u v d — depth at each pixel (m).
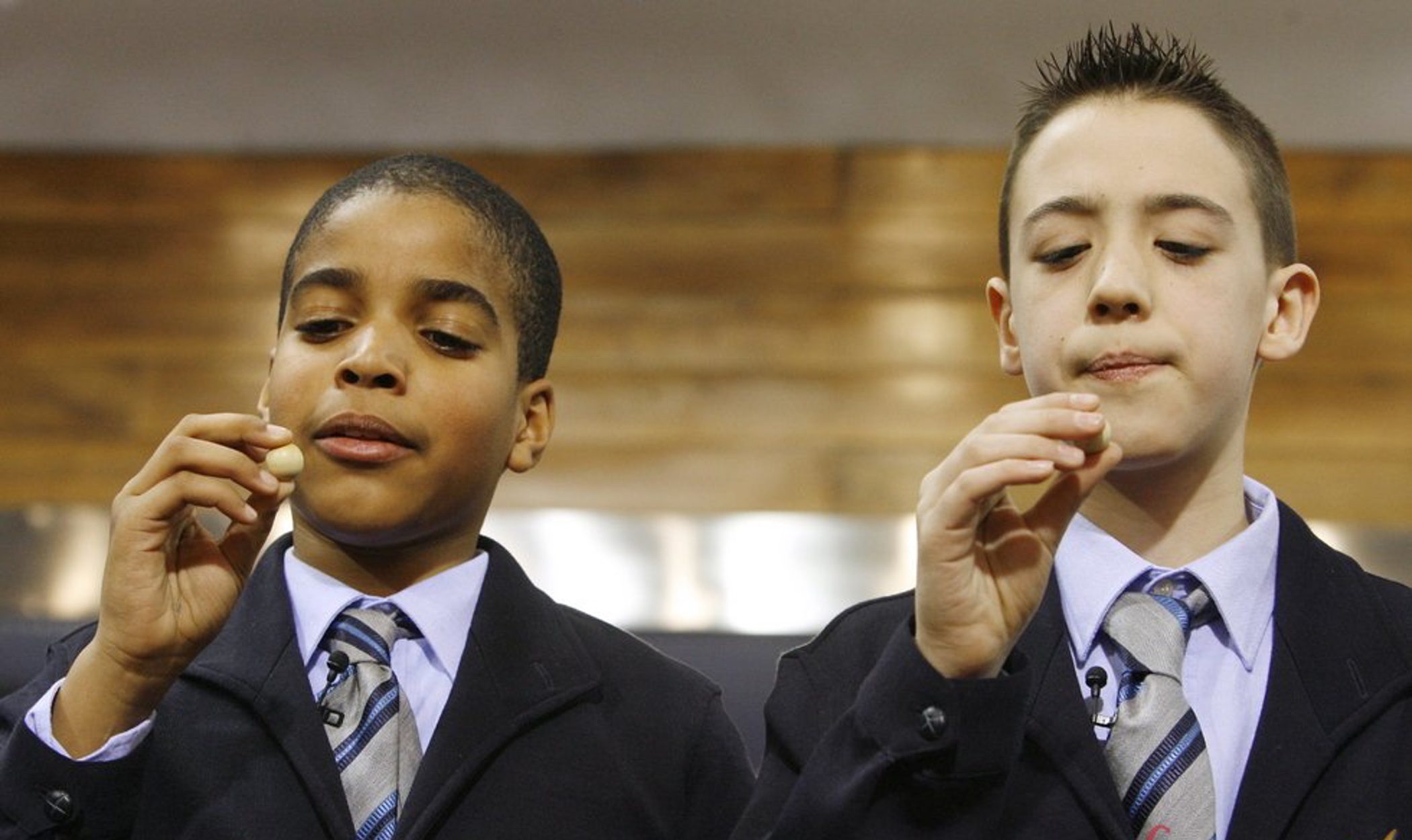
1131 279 1.31
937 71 2.89
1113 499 1.40
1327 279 2.97
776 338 3.04
